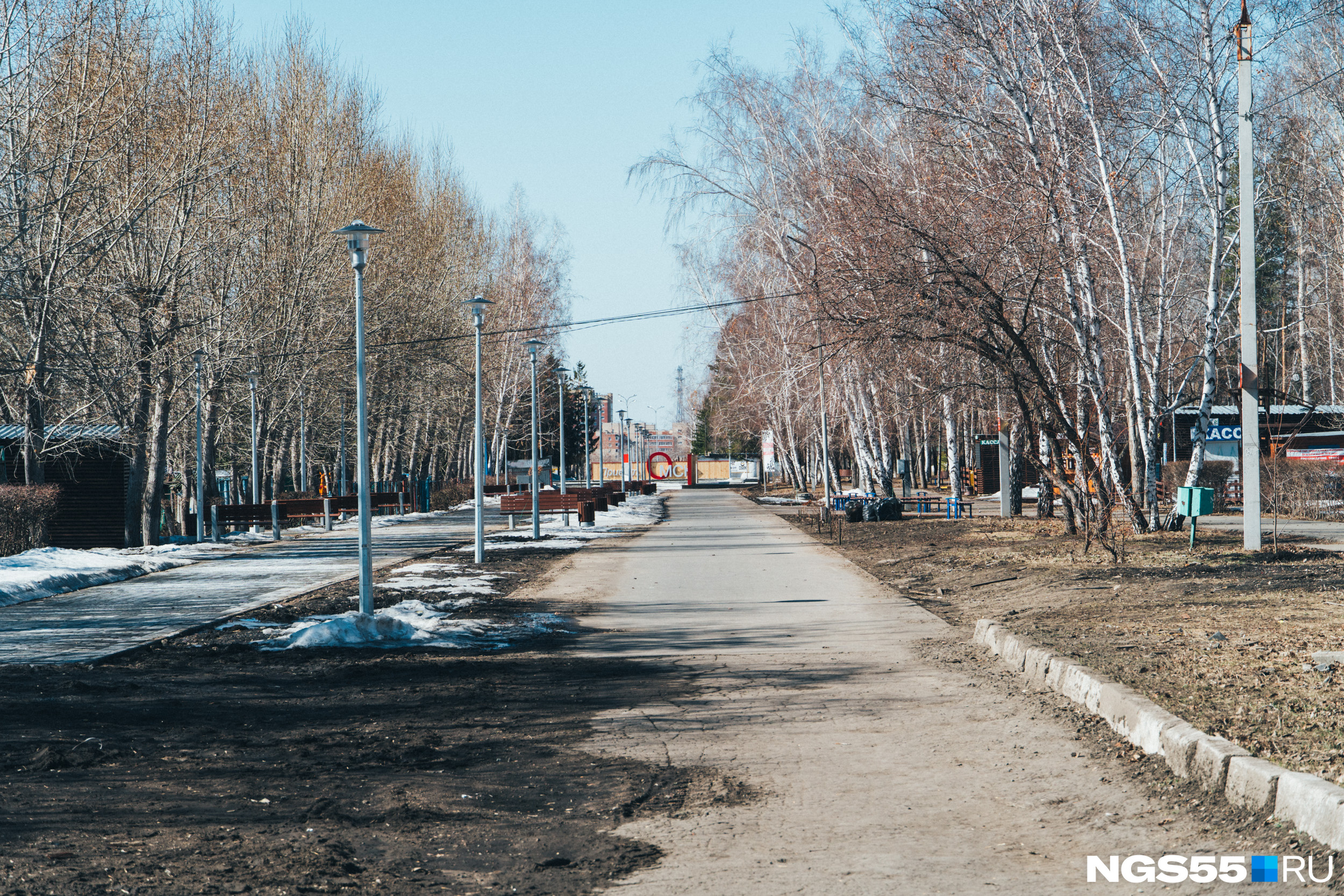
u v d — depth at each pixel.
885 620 14.84
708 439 126.88
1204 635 10.62
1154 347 29.78
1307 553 17.94
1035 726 8.49
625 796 6.91
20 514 24.44
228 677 11.27
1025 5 22.12
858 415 44.16
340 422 56.56
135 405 30.06
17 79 26.34
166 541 32.72
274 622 15.24
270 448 56.97
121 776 7.22
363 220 48.31
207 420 38.72
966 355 26.28
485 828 6.22
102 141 29.36
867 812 6.52
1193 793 6.39
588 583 20.59
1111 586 15.48
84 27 28.08
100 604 17.27
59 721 8.85
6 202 26.77
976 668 11.08
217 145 32.62
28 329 27.69
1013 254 22.08
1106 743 7.75
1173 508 25.06
